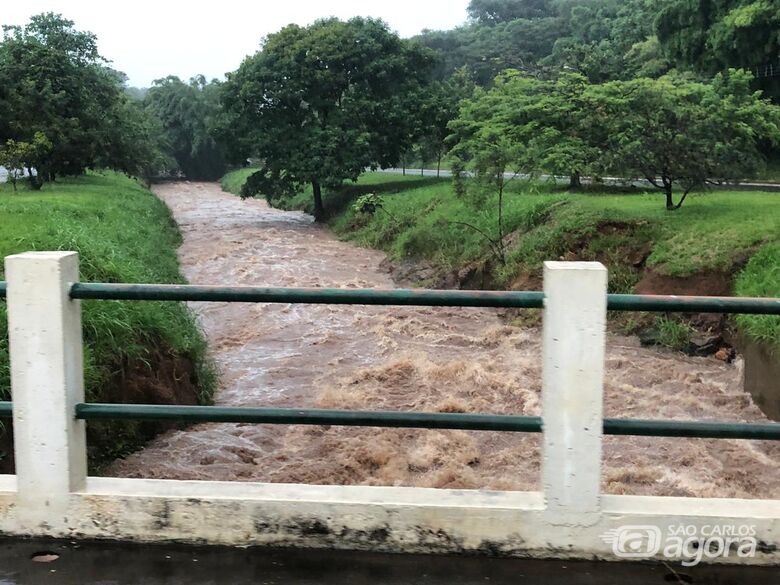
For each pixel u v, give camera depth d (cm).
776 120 1394
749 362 906
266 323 1306
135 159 2989
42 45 2488
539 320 1241
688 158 1290
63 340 321
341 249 2194
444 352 1130
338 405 891
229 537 323
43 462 326
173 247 2114
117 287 322
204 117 5806
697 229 1207
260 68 2703
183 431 802
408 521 316
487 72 5450
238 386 984
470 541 314
